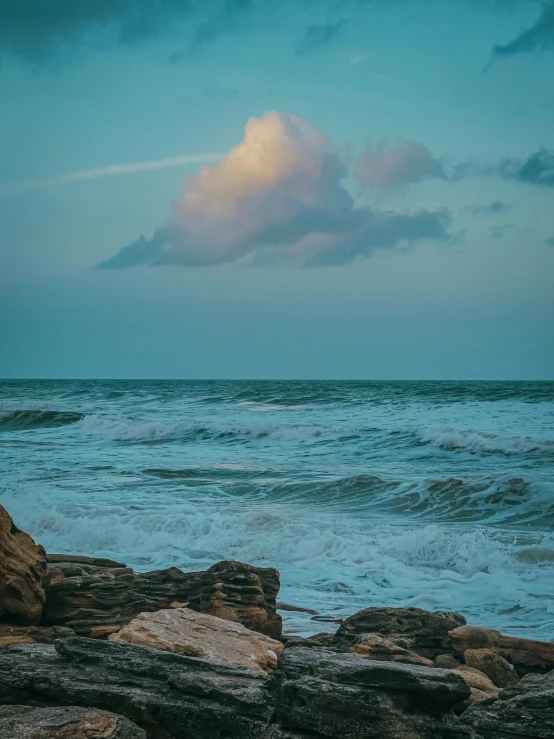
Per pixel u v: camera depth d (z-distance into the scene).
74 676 5.07
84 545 14.48
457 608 10.65
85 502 18.38
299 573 12.68
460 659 8.06
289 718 4.33
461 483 20.00
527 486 19.31
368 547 13.84
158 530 15.38
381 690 4.29
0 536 8.19
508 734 4.46
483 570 12.80
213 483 22.19
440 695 4.23
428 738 4.11
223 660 5.95
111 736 4.19
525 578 12.09
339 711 4.21
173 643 6.16
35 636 7.31
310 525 15.48
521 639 8.00
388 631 8.31
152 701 4.72
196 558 13.48
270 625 8.58
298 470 24.89
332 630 9.28
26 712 4.55
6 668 5.18
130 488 20.97
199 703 4.69
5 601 7.91
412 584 11.91
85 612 8.31
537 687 4.86
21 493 19.44
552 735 4.38
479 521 17.16
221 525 15.55
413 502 19.14
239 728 4.46
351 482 21.19
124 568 9.92
